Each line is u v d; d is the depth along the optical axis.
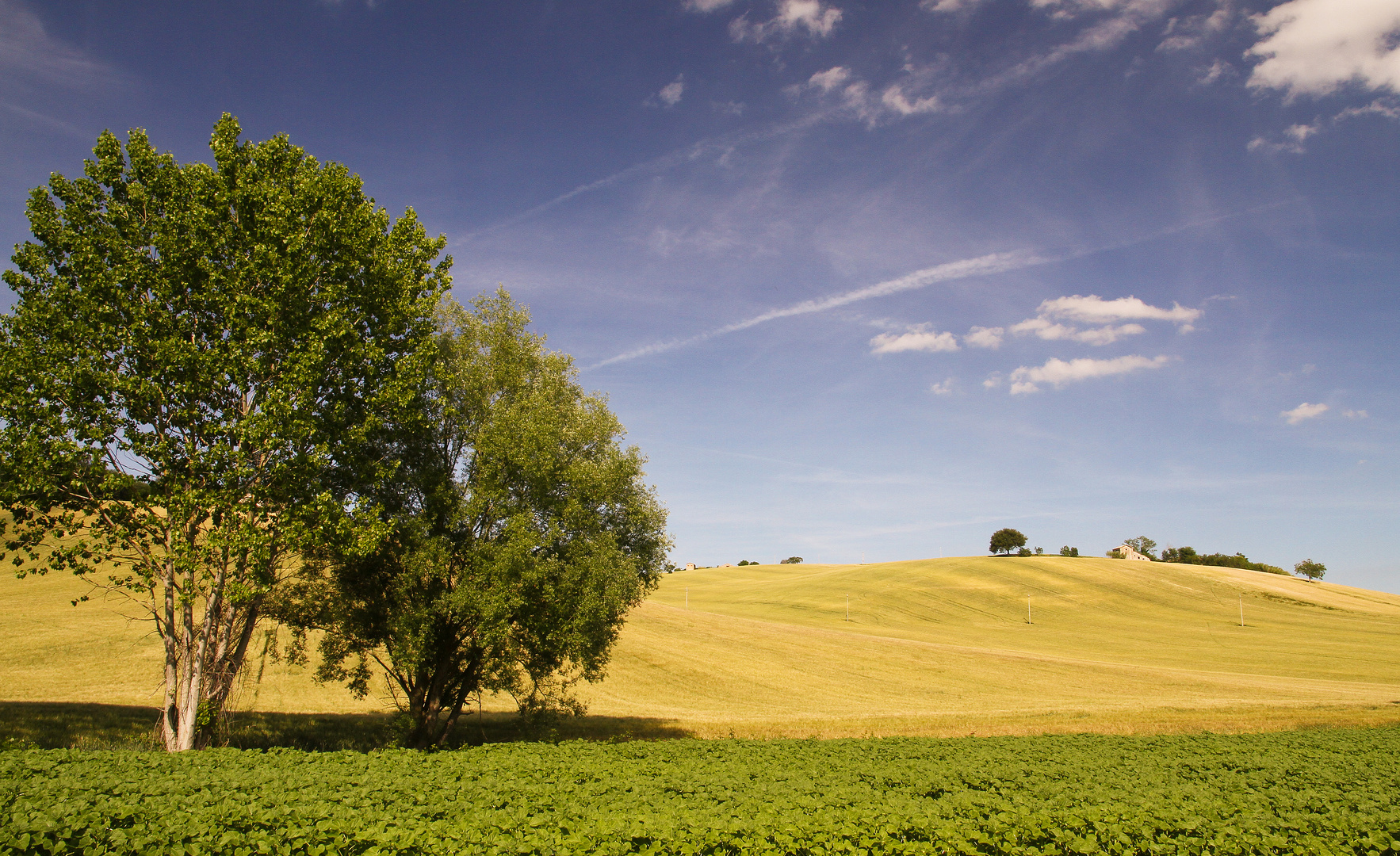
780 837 12.85
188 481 22.64
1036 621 101.69
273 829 12.88
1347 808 18.08
